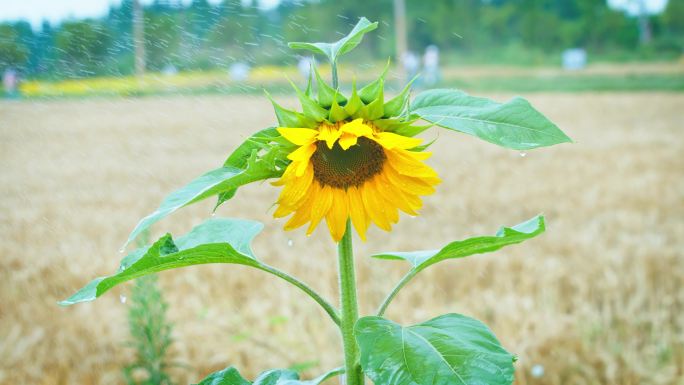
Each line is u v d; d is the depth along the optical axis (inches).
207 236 81.4
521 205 519.8
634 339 247.1
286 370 80.7
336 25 1545.3
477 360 63.4
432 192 73.0
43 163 812.0
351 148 71.9
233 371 77.8
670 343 250.2
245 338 237.5
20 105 1219.2
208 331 261.0
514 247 382.9
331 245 399.2
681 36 3026.6
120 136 1037.2
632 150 807.7
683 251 363.6
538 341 247.4
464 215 484.4
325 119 69.2
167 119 1193.4
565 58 2581.2
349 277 76.9
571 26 2876.5
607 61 2910.9
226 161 71.4
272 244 400.8
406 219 471.5
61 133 1069.8
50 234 456.4
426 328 67.2
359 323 66.9
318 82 69.9
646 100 1472.7
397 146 67.9
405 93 70.0
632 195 544.4
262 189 590.6
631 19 3006.9
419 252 82.4
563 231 422.3
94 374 236.2
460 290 315.6
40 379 238.8
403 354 64.1
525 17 2805.1
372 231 435.5
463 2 2647.6
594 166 705.6
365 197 72.8
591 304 293.7
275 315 282.7
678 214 483.5
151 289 177.5
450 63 2640.3
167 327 181.0
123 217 508.7
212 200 536.7
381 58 1955.0
